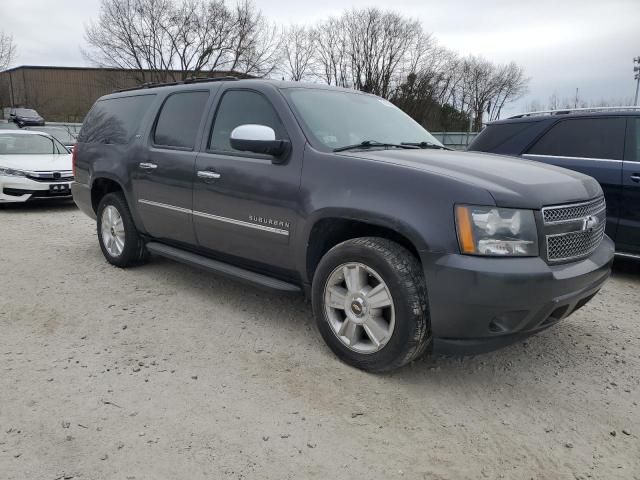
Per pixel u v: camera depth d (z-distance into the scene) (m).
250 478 2.35
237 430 2.69
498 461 2.51
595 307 4.67
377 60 45.28
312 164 3.44
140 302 4.47
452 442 2.64
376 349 3.17
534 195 2.90
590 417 2.91
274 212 3.62
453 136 26.00
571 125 5.83
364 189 3.16
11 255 6.02
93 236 7.16
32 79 54.59
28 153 10.37
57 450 2.50
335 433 2.68
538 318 2.91
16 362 3.35
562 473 2.44
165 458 2.46
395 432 2.71
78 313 4.20
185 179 4.29
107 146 5.36
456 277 2.79
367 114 4.21
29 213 9.19
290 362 3.42
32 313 4.19
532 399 3.08
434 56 46.84
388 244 3.11
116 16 36.72
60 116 50.56
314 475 2.38
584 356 3.65
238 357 3.48
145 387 3.07
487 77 57.25
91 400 2.93
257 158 3.79
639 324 4.27
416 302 2.97
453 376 3.31
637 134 5.40
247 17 38.53
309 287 3.63
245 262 4.05
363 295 3.19
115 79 40.06
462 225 2.81
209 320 4.10
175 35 37.91
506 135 6.28
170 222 4.59
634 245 5.40
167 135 4.64
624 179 5.37
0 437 2.59
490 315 2.81
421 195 2.95
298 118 3.65
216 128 4.20
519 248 2.81
